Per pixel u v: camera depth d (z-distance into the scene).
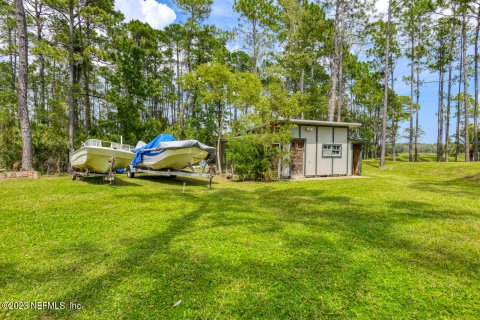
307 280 2.56
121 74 17.83
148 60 24.09
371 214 5.31
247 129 13.68
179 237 3.74
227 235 3.86
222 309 2.08
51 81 16.34
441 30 20.66
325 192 8.31
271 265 2.88
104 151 8.66
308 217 5.02
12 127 12.43
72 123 12.94
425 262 3.02
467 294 2.37
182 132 20.80
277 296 2.28
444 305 2.19
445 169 14.67
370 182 11.20
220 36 21.19
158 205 5.93
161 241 3.57
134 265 2.81
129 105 18.33
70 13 12.85
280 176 12.46
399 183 10.85
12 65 16.92
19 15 10.33
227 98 15.88
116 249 3.26
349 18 17.83
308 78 26.88
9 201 5.86
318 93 25.62
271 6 19.73
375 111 32.38
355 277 2.64
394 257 3.14
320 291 2.37
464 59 18.78
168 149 10.05
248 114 12.84
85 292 2.28
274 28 19.50
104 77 18.08
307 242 3.61
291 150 13.07
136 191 7.88
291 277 2.62
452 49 21.25
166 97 25.73
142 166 11.52
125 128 18.55
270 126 12.09
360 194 7.91
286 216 5.09
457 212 5.52
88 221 4.51
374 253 3.25
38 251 3.16
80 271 2.66
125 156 9.19
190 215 5.07
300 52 19.03
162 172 10.17
